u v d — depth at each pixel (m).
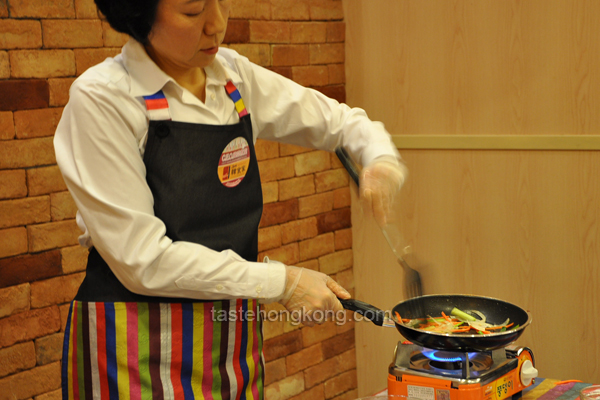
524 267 2.69
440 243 2.88
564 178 2.55
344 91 3.05
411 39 2.84
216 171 1.33
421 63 2.83
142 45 1.25
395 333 3.07
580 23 2.43
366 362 3.19
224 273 1.23
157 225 1.19
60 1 2.01
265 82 1.51
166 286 1.20
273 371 2.77
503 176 2.69
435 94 2.81
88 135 1.16
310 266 2.93
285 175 2.78
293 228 2.84
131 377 1.29
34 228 2.00
